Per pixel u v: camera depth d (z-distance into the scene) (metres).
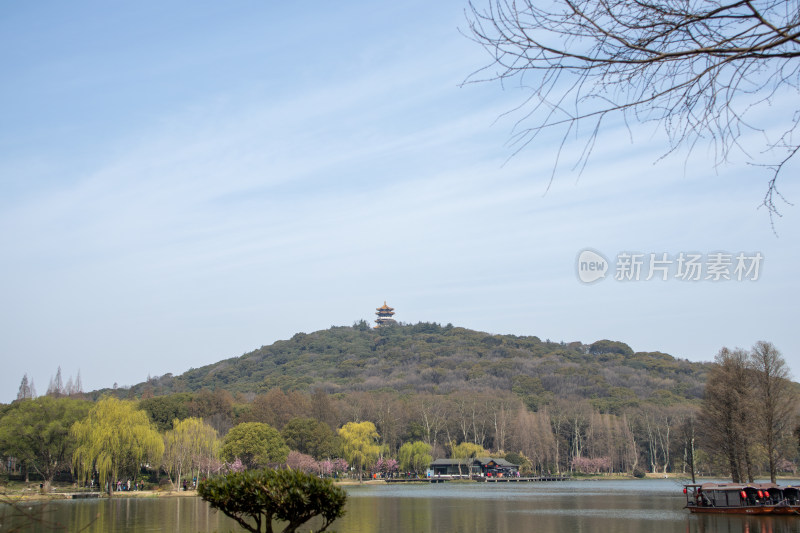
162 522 53.25
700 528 50.44
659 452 196.38
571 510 67.56
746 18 7.25
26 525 16.56
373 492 111.81
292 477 23.14
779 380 75.44
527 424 182.62
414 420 197.50
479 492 110.94
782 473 162.50
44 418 102.06
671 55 7.59
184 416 158.00
